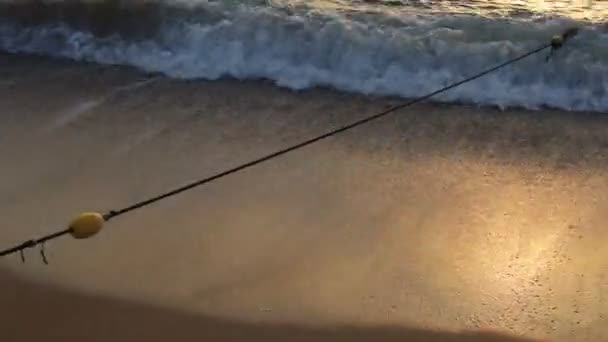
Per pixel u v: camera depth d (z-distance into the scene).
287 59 6.51
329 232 4.25
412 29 6.57
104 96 5.99
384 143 5.30
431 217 4.42
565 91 6.11
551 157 5.21
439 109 5.88
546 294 3.80
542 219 4.45
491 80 6.20
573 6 7.27
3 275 3.84
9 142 5.16
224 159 5.02
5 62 6.69
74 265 3.93
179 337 3.49
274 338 3.49
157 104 5.86
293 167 4.92
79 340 3.46
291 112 5.79
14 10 7.09
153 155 5.04
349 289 3.80
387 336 3.51
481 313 3.66
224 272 3.90
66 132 5.34
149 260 3.98
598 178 4.94
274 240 4.17
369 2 7.18
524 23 6.62
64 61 6.73
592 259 4.08
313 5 7.02
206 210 4.41
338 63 6.43
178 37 6.76
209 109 5.79
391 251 4.10
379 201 4.57
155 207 4.43
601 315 3.66
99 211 4.39
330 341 3.48
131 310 3.64
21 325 3.54
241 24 6.66
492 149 5.28
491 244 4.19
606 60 6.22
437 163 5.05
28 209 4.40
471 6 7.20
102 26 6.93
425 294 3.78
